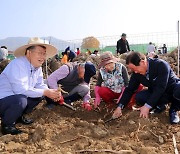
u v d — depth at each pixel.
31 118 4.38
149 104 3.89
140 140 3.49
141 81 4.11
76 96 5.12
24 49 3.93
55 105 4.84
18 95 3.77
